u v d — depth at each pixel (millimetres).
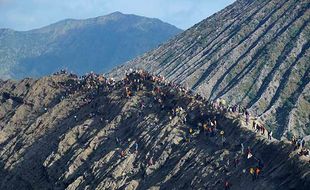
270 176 127812
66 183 181500
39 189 193875
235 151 145250
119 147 179500
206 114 169500
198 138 161875
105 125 197125
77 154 189000
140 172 163000
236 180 134250
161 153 163125
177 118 174625
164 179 152375
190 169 149125
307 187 116438
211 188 137500
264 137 144875
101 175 170500
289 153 129250
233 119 159000
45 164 198250
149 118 184625
